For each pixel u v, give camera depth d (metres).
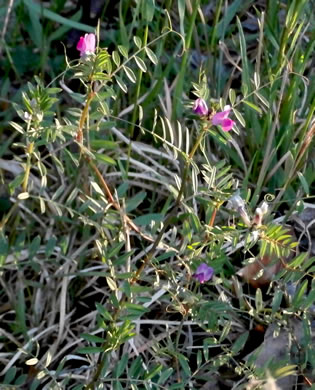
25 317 1.04
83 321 1.04
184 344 1.01
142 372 0.93
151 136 1.17
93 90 0.88
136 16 1.17
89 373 0.99
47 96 0.85
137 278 0.91
